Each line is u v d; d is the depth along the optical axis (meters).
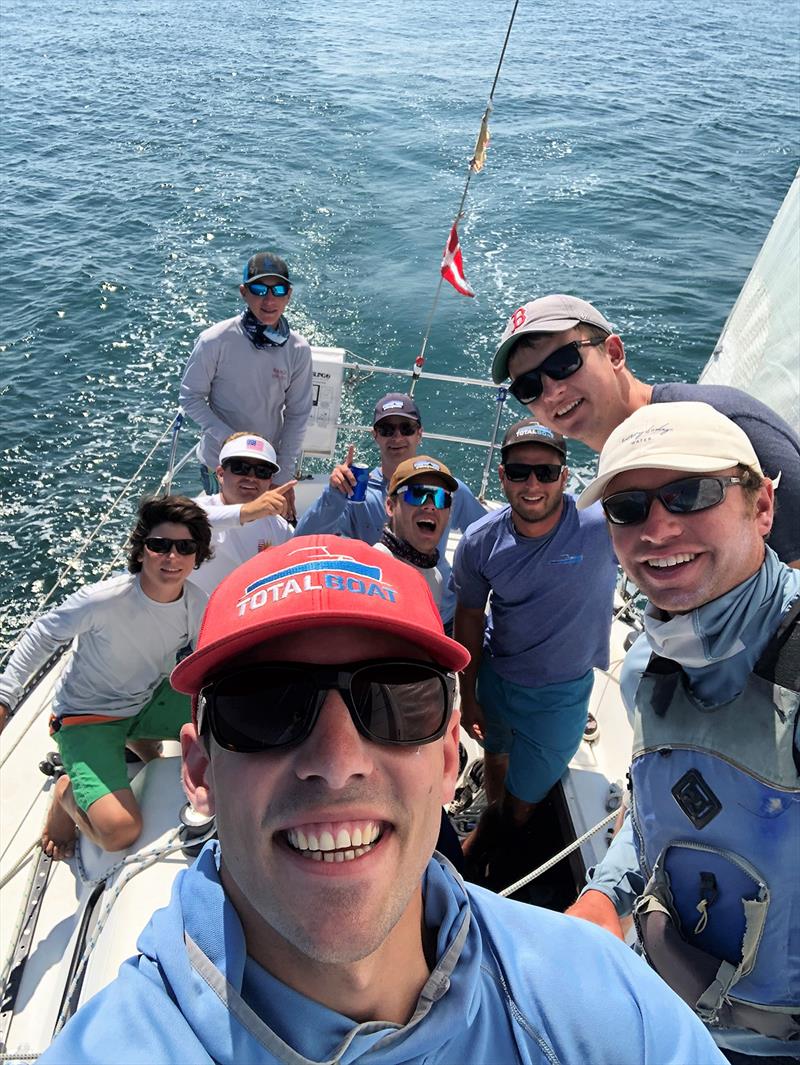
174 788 2.55
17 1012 2.18
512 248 14.97
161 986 0.82
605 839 2.67
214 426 4.28
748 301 3.40
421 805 0.88
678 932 1.43
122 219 16.33
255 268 3.96
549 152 20.55
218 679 0.89
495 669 2.84
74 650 2.69
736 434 1.41
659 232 16.11
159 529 2.48
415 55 31.67
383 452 3.49
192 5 44.06
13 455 9.57
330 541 1.00
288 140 21.31
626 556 1.42
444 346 11.52
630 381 2.41
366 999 0.86
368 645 0.91
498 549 2.67
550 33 37.22
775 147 21.91
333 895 0.82
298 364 4.32
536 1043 0.93
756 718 1.30
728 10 48.62
